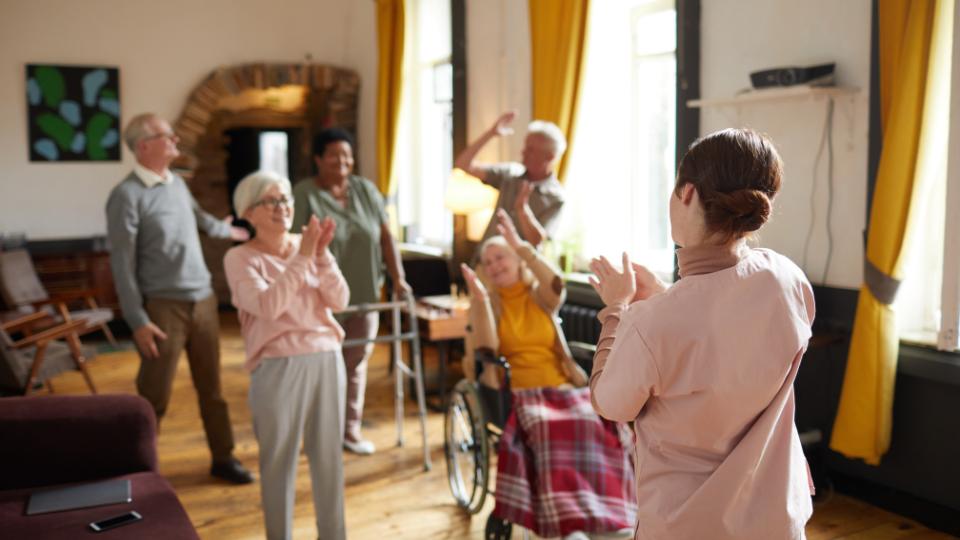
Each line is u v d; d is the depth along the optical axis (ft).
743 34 13.14
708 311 4.42
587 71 16.52
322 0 28.48
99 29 25.64
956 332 10.50
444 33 23.66
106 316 21.25
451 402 12.01
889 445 11.14
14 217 24.99
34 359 16.05
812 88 11.32
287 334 9.14
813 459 12.26
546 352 11.16
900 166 10.44
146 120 12.07
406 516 11.62
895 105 10.38
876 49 10.97
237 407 17.25
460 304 16.67
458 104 21.48
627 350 4.57
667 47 15.96
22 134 24.95
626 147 17.30
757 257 4.57
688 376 4.44
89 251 24.88
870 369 10.89
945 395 10.72
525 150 13.66
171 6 26.48
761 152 4.36
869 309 10.87
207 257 28.53
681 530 4.55
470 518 11.52
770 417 4.50
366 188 14.03
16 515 7.98
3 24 24.54
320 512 9.56
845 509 11.59
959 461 10.61
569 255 17.29
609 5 17.02
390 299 19.45
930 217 11.27
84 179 25.68
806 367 12.54
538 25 17.11
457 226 21.15
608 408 4.65
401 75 24.21
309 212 13.41
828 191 12.03
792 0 12.30
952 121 10.23
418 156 25.79
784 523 4.63
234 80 26.89
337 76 28.12
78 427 9.00
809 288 4.65
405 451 14.34
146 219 12.06
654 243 16.79
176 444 14.93
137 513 8.01
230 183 29.35
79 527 7.70
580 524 9.33
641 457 4.84
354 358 14.05
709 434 4.51
